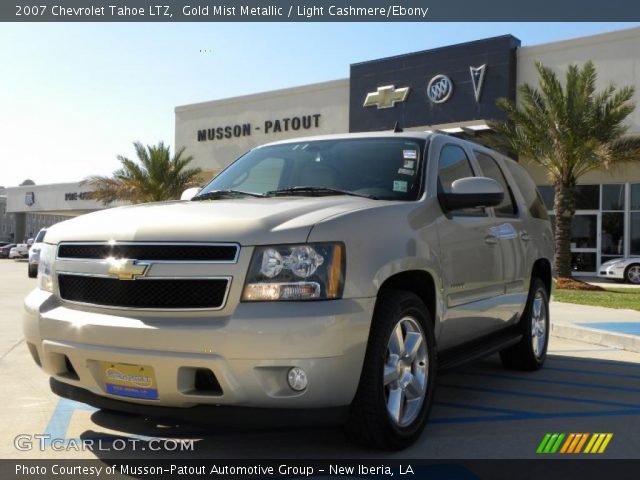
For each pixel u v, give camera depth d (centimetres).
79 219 392
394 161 441
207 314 314
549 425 423
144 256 329
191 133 3173
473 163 509
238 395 310
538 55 2159
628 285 1978
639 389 535
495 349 495
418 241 378
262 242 318
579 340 832
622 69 2006
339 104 2667
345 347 315
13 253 4909
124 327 320
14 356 662
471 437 394
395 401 359
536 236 597
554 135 1772
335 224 332
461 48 2289
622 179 2281
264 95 2903
